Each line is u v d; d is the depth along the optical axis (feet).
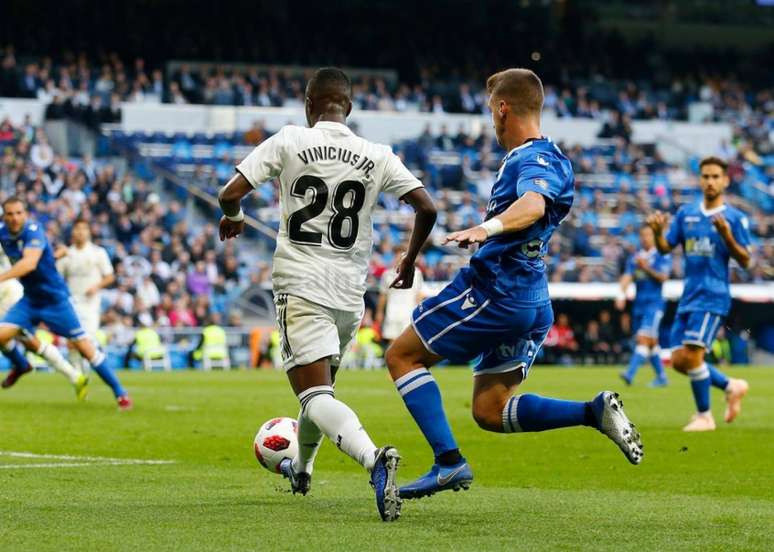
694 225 90.53
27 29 312.09
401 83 345.51
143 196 256.52
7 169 244.63
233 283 235.40
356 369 213.25
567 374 191.21
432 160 298.56
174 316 217.15
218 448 77.00
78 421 96.48
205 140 284.82
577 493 56.65
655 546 40.65
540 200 45.21
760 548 40.55
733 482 62.08
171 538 41.24
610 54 372.58
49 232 232.32
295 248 47.26
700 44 394.52
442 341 47.65
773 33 398.21
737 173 319.88
